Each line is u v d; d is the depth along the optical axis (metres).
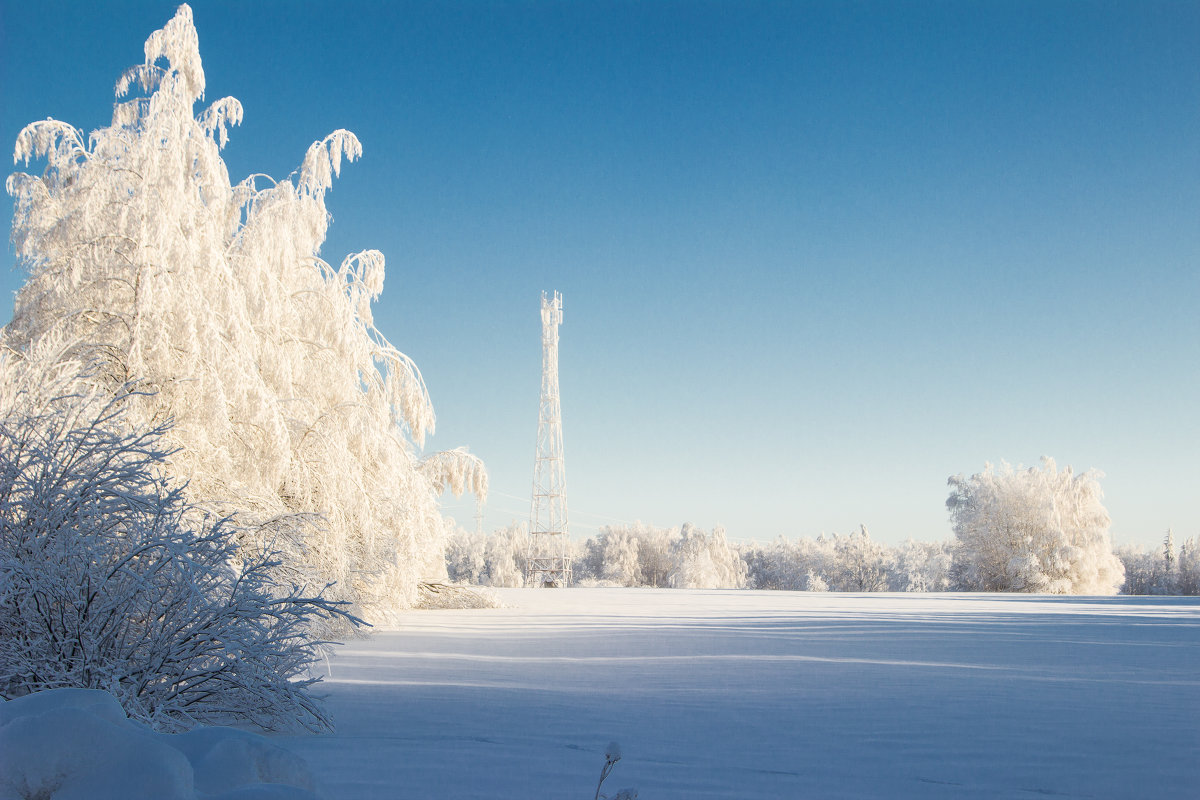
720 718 5.84
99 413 5.89
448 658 9.59
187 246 11.75
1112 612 21.55
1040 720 5.84
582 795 3.59
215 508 9.22
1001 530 55.12
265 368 13.12
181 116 12.38
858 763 4.45
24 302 12.21
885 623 16.42
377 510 14.53
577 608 21.20
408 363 17.52
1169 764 4.48
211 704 4.81
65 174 12.71
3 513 4.73
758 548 112.69
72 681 4.48
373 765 4.04
